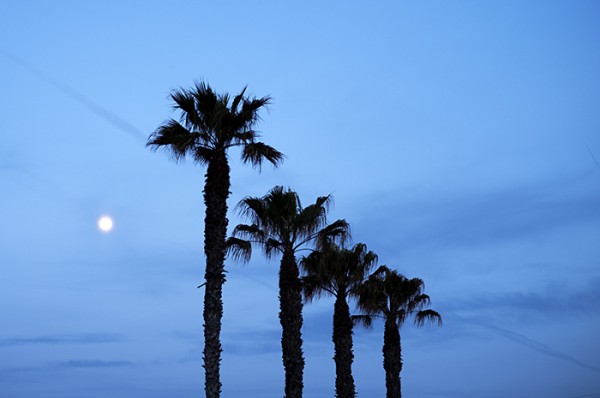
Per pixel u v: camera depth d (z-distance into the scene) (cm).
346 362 3712
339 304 3791
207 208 2559
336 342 3744
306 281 3753
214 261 2511
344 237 3291
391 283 4447
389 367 4369
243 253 3144
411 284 4450
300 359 3102
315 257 3697
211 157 2622
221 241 2536
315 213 3225
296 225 3212
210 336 2462
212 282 2497
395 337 4412
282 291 3172
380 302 4450
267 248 3244
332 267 3728
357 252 3803
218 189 2564
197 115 2638
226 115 2589
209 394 2420
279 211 3192
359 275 3784
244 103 2656
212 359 2447
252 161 2634
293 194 3222
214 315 2475
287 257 3195
